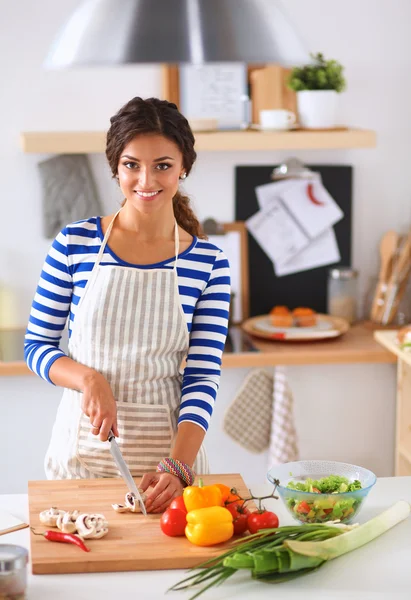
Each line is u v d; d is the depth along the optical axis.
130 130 1.71
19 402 3.11
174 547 1.49
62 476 1.93
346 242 3.48
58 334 1.93
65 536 1.50
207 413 1.83
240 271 3.44
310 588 1.41
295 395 3.20
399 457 3.12
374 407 3.25
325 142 3.11
